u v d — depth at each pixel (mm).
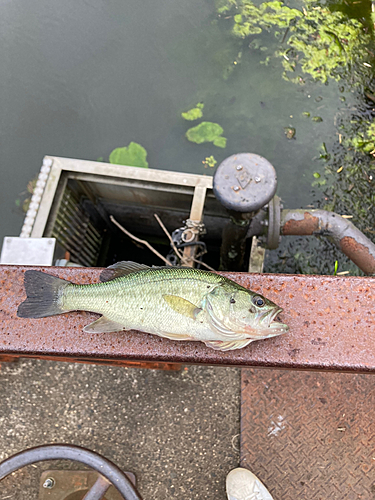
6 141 1037
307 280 407
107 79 1096
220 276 381
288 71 1082
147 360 397
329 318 394
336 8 1112
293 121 1054
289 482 520
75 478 530
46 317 413
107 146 1033
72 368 588
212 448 550
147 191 906
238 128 1046
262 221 706
